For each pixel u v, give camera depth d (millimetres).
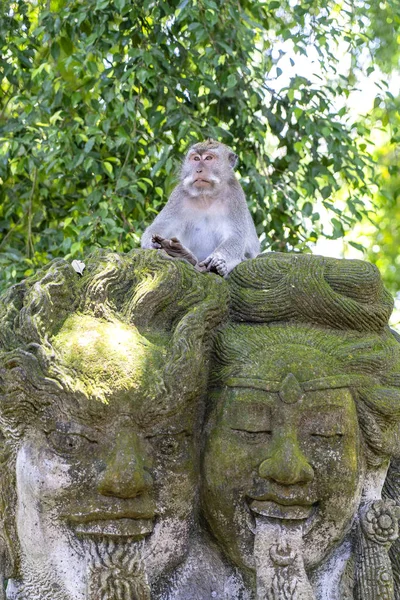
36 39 8562
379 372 3816
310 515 3684
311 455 3635
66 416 3525
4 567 3729
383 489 4098
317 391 3650
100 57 8023
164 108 8086
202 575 3773
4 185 8875
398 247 12734
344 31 8484
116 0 7492
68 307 3721
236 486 3637
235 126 8438
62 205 8828
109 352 3566
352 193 10352
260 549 3637
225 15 8195
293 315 3918
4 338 3648
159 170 7945
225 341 3828
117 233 7773
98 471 3518
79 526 3557
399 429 3904
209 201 7039
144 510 3545
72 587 3592
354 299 3932
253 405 3648
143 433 3588
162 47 8102
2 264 8055
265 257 4152
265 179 8164
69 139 7898
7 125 8211
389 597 3729
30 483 3570
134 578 3553
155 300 3760
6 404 3562
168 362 3584
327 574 3805
